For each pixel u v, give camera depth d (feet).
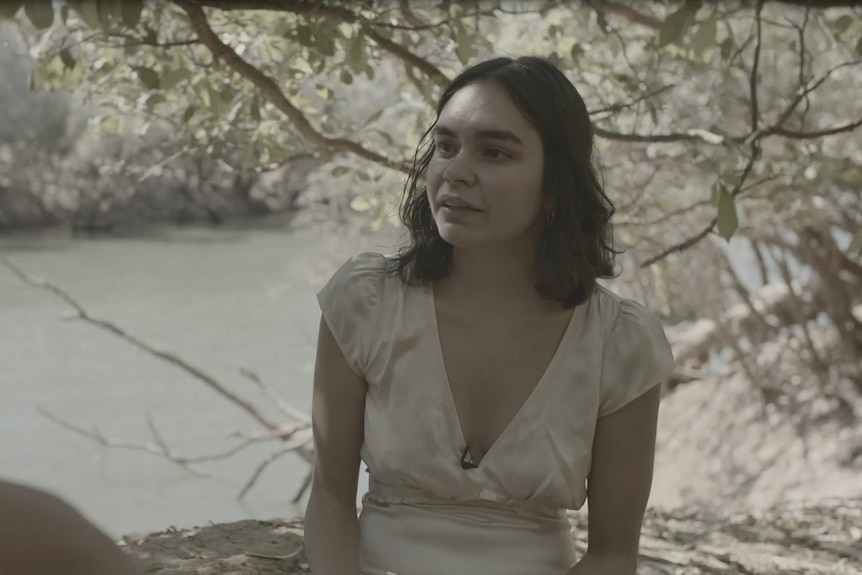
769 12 15.26
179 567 9.34
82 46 13.34
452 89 6.56
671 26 10.21
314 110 15.07
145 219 88.43
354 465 6.98
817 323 40.93
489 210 6.26
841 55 20.70
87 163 86.99
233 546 10.02
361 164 17.81
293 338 47.93
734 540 12.58
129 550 9.89
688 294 34.40
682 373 41.98
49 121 85.25
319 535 6.82
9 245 80.69
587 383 6.61
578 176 6.54
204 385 40.45
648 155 18.86
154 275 66.95
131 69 13.26
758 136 12.39
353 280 6.82
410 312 6.69
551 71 6.46
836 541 12.73
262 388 27.02
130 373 42.32
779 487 34.73
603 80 16.26
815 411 37.35
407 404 6.59
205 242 81.76
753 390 39.24
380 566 6.68
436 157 6.46
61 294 25.73
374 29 12.13
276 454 26.09
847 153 24.48
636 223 17.90
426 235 6.82
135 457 31.96
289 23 13.39
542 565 6.65
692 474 36.94
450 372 6.64
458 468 6.57
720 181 11.34
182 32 13.91
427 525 6.63
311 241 81.25
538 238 6.61
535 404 6.57
